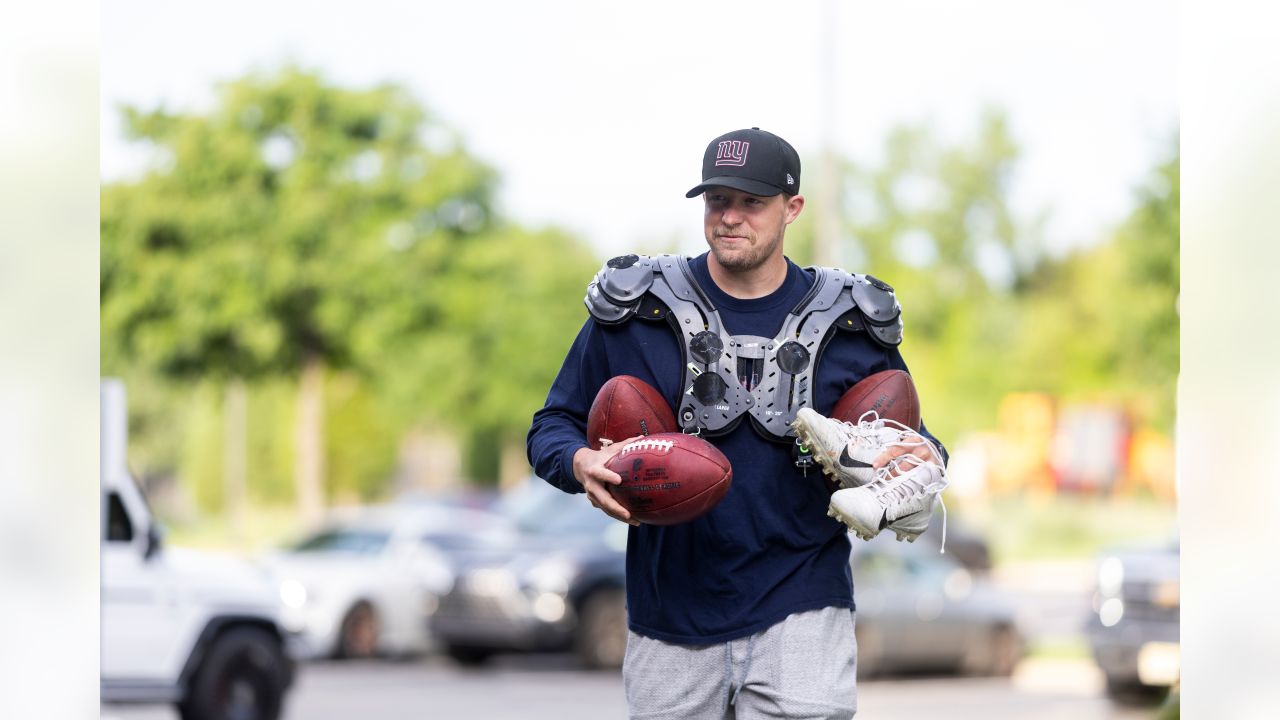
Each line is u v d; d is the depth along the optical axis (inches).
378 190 1663.4
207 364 1654.8
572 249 2036.2
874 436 226.7
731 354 231.8
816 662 230.8
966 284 2030.0
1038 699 832.9
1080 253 2039.9
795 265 243.3
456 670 968.3
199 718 605.9
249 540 2358.5
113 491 596.4
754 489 231.0
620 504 225.3
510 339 1851.6
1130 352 1715.1
